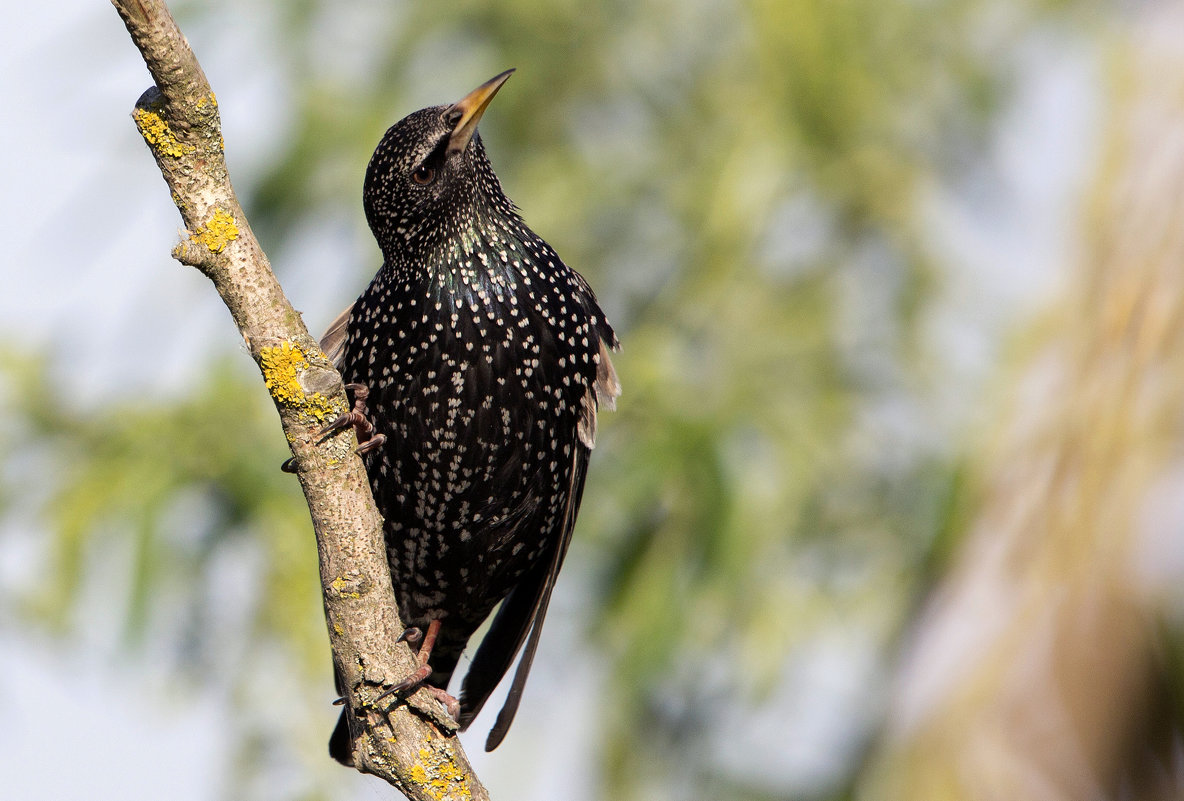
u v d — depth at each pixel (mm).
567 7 13992
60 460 10586
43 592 10023
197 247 4680
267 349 4797
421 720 5070
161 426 10422
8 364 10641
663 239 13750
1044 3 13289
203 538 10281
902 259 13711
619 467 11164
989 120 14117
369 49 13805
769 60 12625
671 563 10797
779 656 11648
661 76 14203
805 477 11727
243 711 9953
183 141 4562
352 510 4934
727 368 12359
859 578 12305
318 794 9773
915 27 13805
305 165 13039
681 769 12344
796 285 13398
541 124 14031
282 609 10070
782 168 12703
